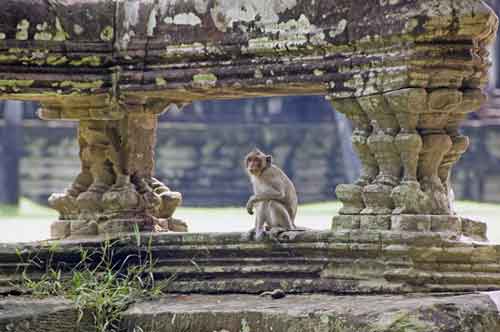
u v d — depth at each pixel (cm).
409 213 1293
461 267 1282
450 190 1361
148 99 1487
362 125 1338
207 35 1399
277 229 1337
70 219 1505
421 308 1191
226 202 4222
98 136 1494
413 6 1267
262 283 1330
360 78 1310
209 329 1252
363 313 1198
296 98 4384
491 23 1292
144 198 1495
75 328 1285
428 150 1311
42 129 4200
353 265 1300
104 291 1316
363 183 1333
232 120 4344
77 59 1455
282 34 1351
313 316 1214
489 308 1205
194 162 4250
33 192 4194
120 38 1454
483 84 1334
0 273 1380
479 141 4050
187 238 1373
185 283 1359
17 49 1438
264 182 1354
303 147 4319
